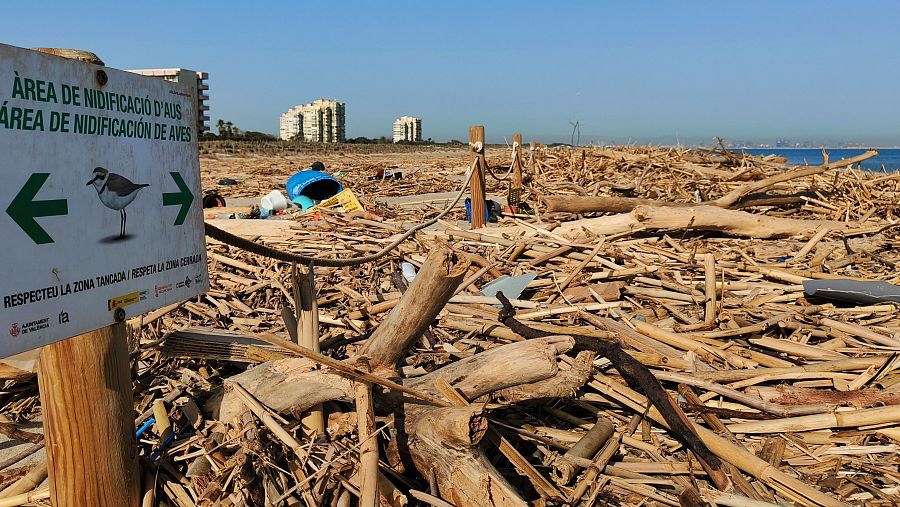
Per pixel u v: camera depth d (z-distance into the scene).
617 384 4.61
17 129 2.30
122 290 2.81
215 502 3.43
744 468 3.81
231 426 3.88
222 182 23.25
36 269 2.40
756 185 11.88
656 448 4.15
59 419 2.94
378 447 3.71
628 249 9.03
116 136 2.74
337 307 6.75
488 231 10.37
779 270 7.70
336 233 10.54
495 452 4.05
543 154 20.95
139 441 3.96
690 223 9.89
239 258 8.89
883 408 4.19
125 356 3.12
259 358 4.42
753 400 4.46
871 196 12.62
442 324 6.02
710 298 6.09
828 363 4.94
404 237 5.58
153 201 2.99
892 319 6.20
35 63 2.35
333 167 32.22
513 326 5.43
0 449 4.22
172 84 3.10
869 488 3.76
